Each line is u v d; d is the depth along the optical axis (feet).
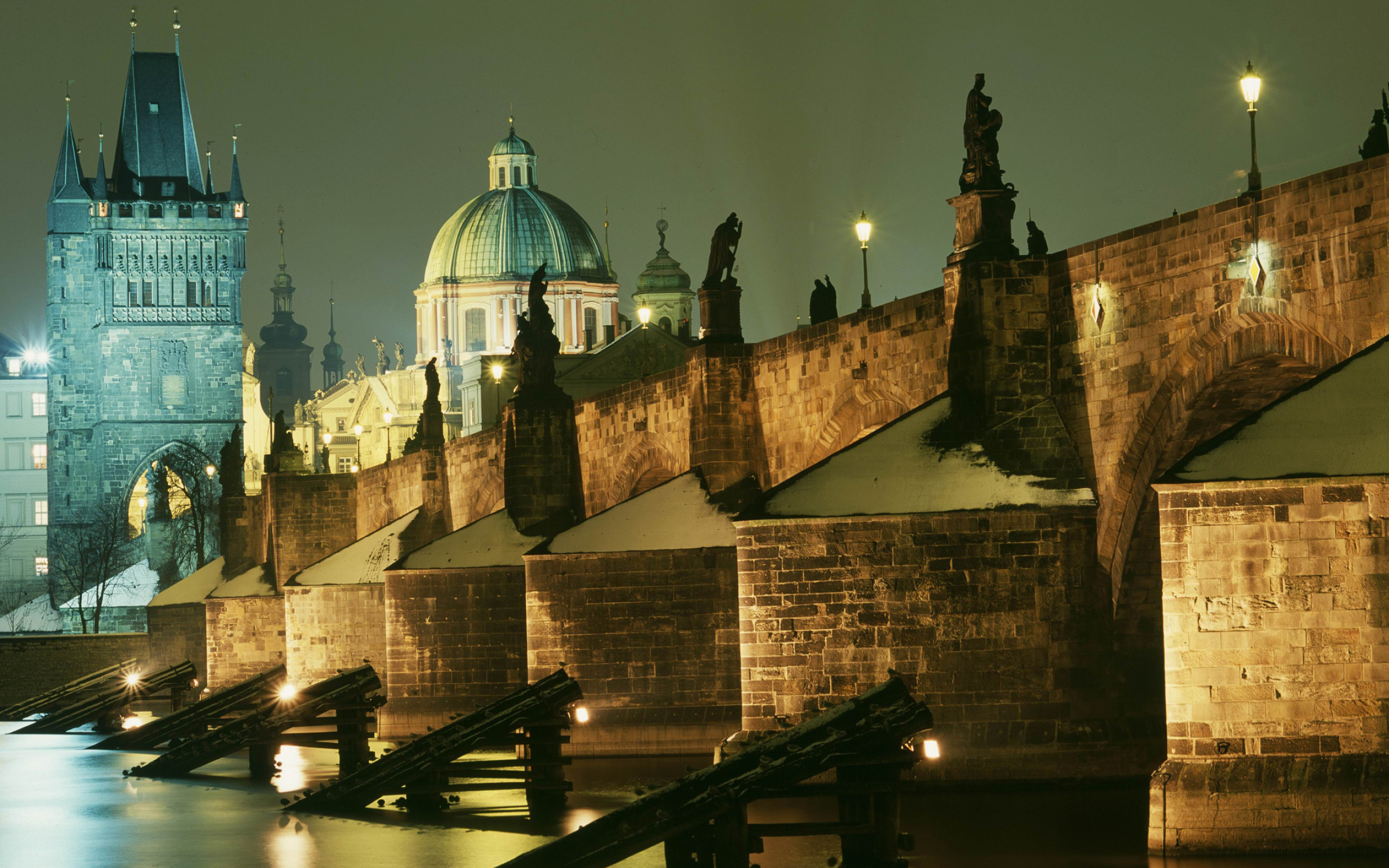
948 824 170.30
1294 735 144.36
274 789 247.91
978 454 199.00
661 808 142.72
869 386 233.76
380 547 382.42
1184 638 146.41
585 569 257.55
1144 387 184.65
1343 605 143.54
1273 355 167.84
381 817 205.77
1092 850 154.51
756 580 199.11
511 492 319.47
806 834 144.36
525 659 307.58
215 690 448.65
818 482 201.05
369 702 259.39
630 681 255.29
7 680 515.91
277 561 449.89
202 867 173.17
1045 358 200.85
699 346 264.31
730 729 249.75
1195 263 176.96
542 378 322.34
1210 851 144.36
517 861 140.67
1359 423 146.00
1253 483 144.66
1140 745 193.16
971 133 205.57
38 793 252.42
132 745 337.31
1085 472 195.62
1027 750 192.54
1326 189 160.25
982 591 194.90
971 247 203.72
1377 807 142.00
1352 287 157.58
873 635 196.24
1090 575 194.29
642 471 295.48
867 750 144.36
